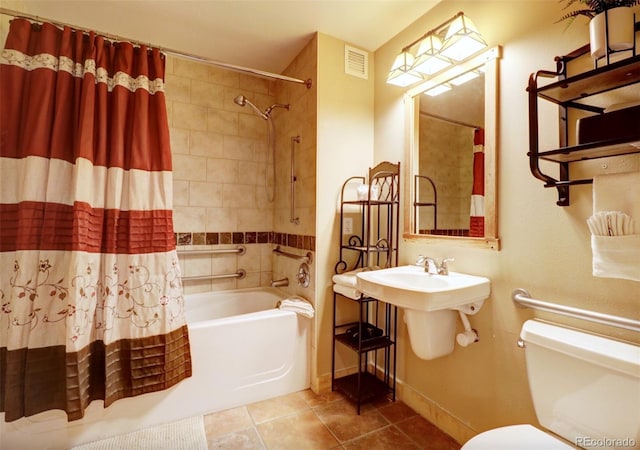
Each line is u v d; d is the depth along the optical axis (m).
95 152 1.51
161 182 1.65
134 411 1.58
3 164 1.38
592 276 1.08
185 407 1.68
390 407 1.82
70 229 1.47
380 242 2.08
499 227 1.38
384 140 2.10
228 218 2.56
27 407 1.38
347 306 2.10
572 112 1.15
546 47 1.22
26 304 1.38
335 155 2.05
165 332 1.61
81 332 1.41
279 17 1.84
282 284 2.41
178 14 1.81
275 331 1.91
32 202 1.39
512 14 1.34
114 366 1.52
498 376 1.38
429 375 1.73
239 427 1.62
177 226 2.36
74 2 1.70
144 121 1.62
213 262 2.52
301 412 1.76
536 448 0.90
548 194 1.21
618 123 0.94
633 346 0.94
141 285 1.58
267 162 2.71
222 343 1.76
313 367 2.01
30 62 1.44
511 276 1.33
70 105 1.50
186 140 2.39
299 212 2.22
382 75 2.12
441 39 1.61
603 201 0.96
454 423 1.55
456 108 1.61
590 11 1.00
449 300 1.26
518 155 1.31
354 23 1.90
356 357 2.13
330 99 2.03
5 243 1.39
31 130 1.39
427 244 1.75
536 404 1.07
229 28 1.95
